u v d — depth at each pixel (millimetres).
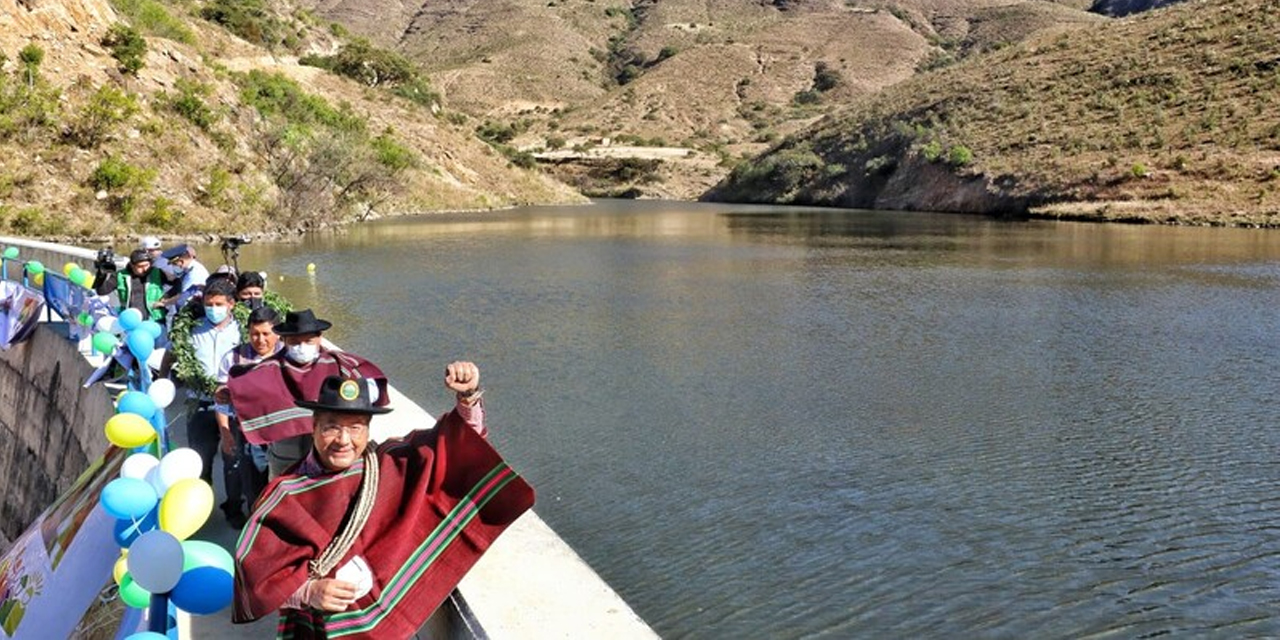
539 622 3848
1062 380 17266
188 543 4062
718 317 23922
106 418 9766
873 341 20859
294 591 3705
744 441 13852
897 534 10719
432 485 4031
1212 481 12195
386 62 97812
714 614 9031
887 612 9039
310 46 113688
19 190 39938
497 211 76625
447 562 3992
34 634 4965
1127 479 12336
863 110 101562
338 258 37875
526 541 4637
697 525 10969
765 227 58031
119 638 4449
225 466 6145
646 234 51875
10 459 13891
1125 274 32312
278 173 53250
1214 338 21141
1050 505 11422
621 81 180875
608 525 10984
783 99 158250
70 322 12562
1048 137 73188
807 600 9188
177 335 6547
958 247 43000
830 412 15289
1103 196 62188
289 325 5195
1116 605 9156
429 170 80188
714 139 142125
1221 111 67000
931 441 13844
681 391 16609
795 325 22766
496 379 17438
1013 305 25688
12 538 13391
